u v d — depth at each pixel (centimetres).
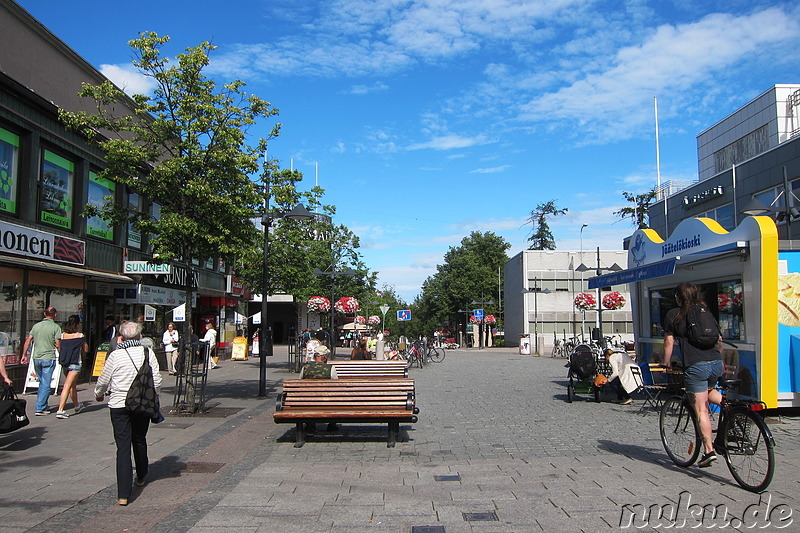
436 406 1235
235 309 3344
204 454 770
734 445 583
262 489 594
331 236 2873
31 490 590
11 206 1410
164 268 1838
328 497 562
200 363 2508
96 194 1761
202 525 484
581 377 1247
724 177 2730
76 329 1085
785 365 977
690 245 1179
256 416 1095
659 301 1411
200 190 1092
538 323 4975
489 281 6706
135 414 568
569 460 711
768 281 959
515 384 1716
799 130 2784
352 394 818
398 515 504
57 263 1512
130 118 1198
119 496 543
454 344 5375
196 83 1129
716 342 613
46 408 1101
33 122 1456
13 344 1360
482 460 723
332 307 2336
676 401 675
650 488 573
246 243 1244
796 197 2106
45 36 1493
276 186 1388
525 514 501
